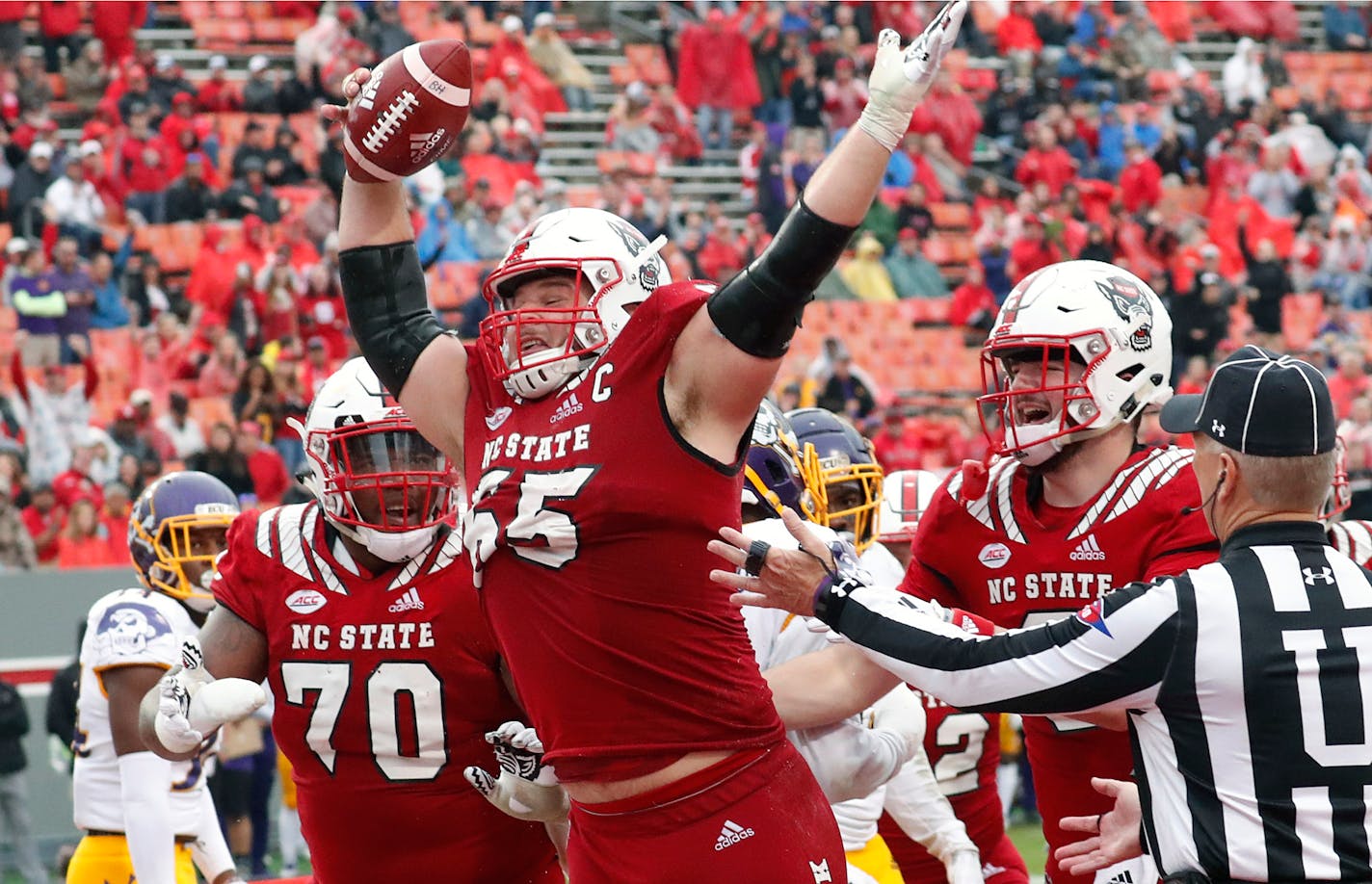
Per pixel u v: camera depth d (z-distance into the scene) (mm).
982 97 77188
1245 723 10945
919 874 18609
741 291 10320
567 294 11547
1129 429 15891
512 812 12844
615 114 69438
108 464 47000
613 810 10945
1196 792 11117
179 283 57406
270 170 60000
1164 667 11031
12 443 48781
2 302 53562
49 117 61219
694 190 69125
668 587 10641
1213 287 63688
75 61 62688
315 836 14148
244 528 14109
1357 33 85562
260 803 35594
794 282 10242
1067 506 15828
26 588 37938
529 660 10992
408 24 69875
